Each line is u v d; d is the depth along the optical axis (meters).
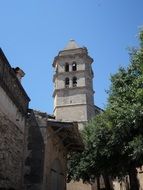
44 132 17.66
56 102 62.66
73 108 61.09
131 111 18.28
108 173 28.84
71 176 36.69
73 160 35.12
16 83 15.38
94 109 63.47
